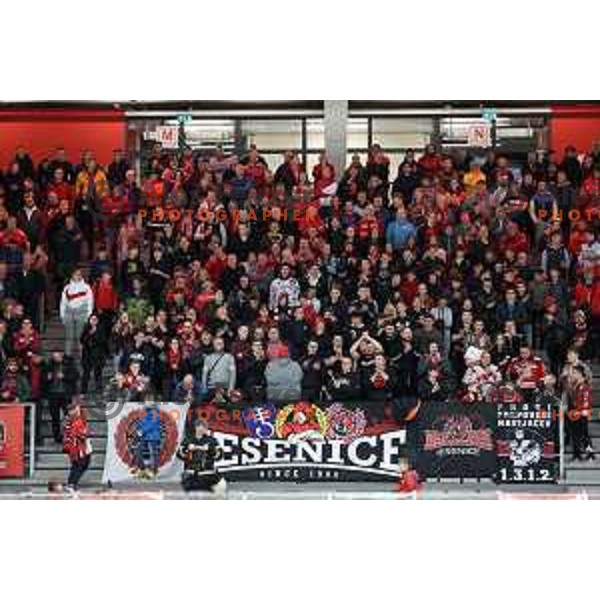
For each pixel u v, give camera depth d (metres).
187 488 42.78
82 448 44.06
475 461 44.94
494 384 46.38
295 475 45.41
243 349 48.34
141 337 48.62
